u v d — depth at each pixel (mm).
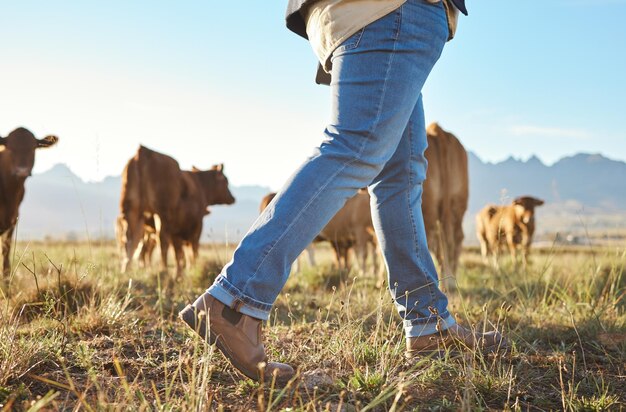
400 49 2404
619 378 2793
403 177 2934
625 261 5801
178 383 2414
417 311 2947
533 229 16391
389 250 2957
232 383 2471
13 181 8125
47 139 8422
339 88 2451
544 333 3766
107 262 6141
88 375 2381
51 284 4277
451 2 2572
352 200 13898
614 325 3912
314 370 2635
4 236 6914
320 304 4820
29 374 2314
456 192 8008
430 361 2793
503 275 6340
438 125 8086
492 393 2475
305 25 2703
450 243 7793
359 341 2928
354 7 2412
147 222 12859
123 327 3322
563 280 6074
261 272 2295
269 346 3107
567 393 2553
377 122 2406
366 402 2297
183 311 2311
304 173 2371
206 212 13898
